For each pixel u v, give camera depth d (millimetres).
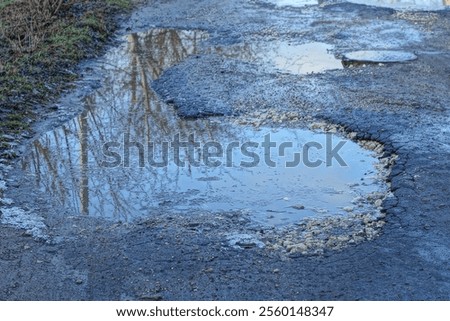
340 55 13102
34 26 14336
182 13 17094
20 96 10727
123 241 6801
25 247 6691
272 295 5852
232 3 18047
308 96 10781
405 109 10047
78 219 7277
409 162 8305
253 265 6328
